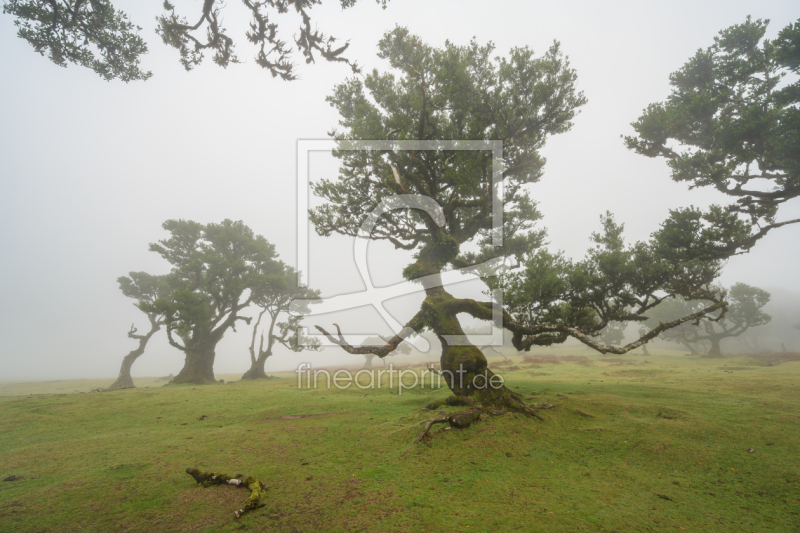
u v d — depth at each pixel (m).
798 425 7.89
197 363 32.72
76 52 9.78
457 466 6.50
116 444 8.21
